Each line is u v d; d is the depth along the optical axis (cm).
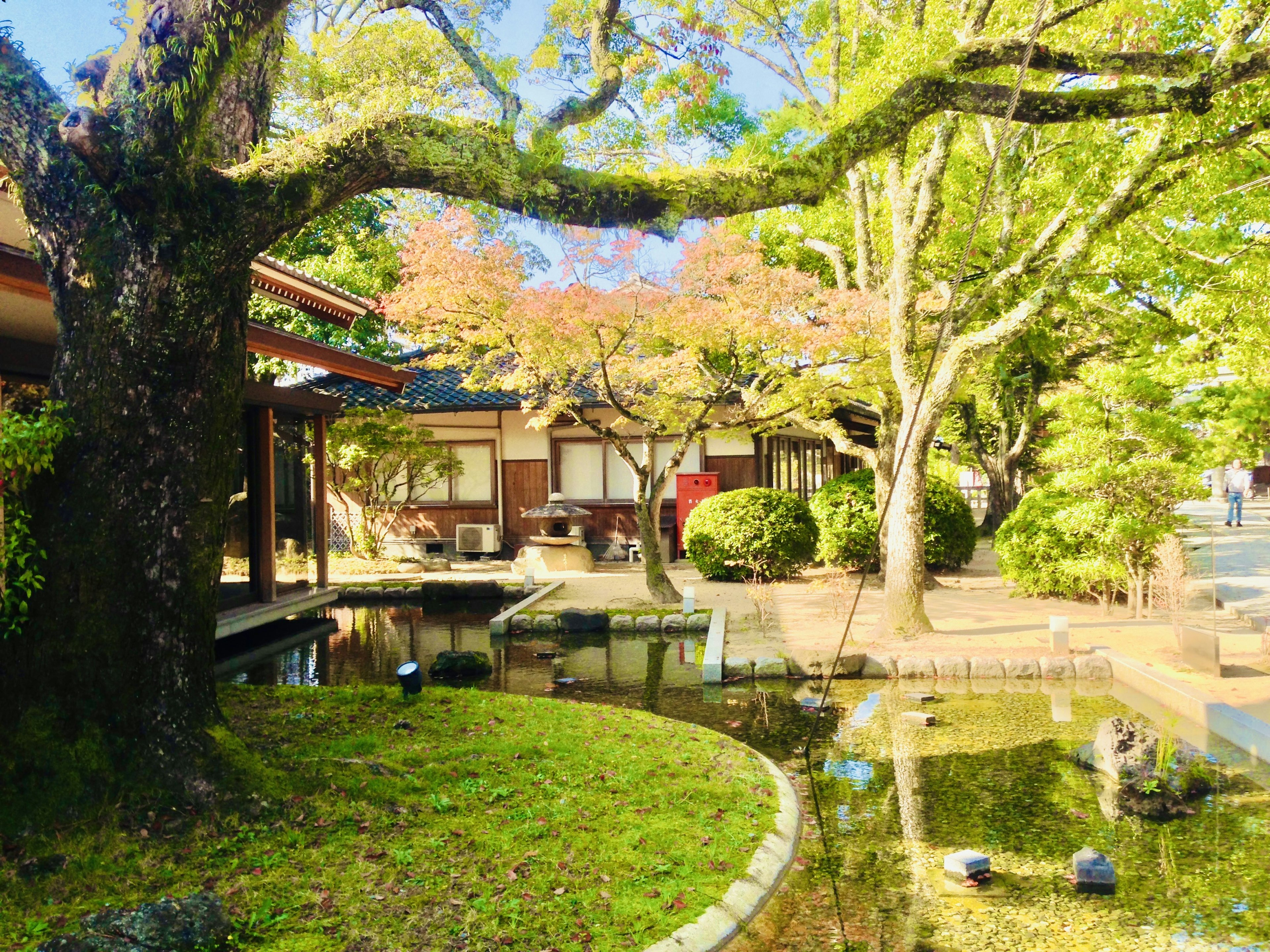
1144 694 695
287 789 403
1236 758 533
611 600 1161
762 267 1019
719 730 612
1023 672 757
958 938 328
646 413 1213
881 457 1288
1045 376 1859
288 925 300
